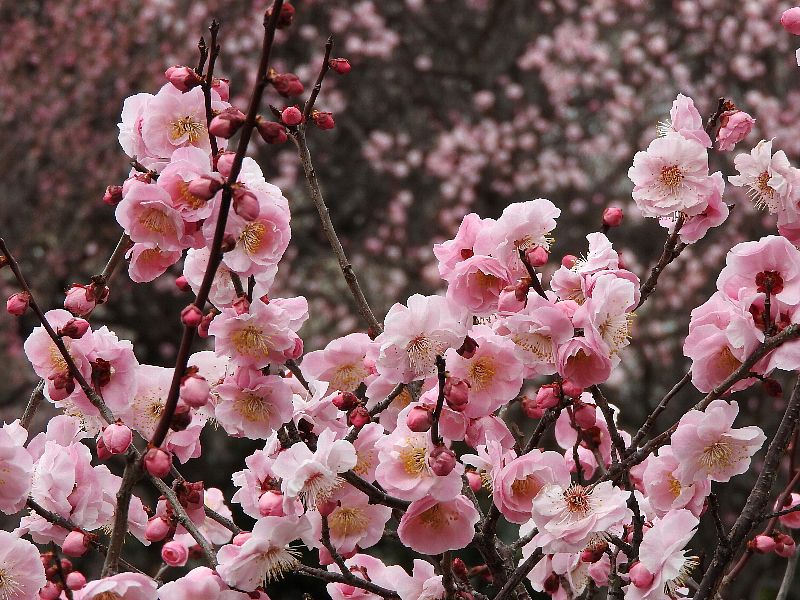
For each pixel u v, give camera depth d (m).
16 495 1.06
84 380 1.08
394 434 1.05
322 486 1.05
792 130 3.05
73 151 3.13
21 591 1.06
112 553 1.04
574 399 1.08
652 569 1.06
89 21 3.25
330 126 1.14
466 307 1.06
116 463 2.77
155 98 1.08
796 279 1.09
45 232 3.16
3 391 2.92
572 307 1.06
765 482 1.10
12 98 3.15
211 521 1.16
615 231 3.23
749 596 2.48
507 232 1.06
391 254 3.28
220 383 1.11
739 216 3.06
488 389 1.07
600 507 1.06
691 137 1.11
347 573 1.08
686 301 3.00
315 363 1.11
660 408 1.11
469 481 1.12
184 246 1.05
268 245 1.05
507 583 1.09
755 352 1.08
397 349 1.06
